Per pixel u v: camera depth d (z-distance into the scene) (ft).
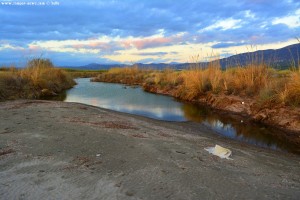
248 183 14.98
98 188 13.52
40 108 34.83
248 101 44.50
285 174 17.35
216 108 47.98
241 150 22.84
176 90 68.03
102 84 104.32
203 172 15.93
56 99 58.34
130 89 83.51
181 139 24.08
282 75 46.52
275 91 39.65
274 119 35.45
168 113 43.86
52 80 76.95
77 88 85.87
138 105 51.78
